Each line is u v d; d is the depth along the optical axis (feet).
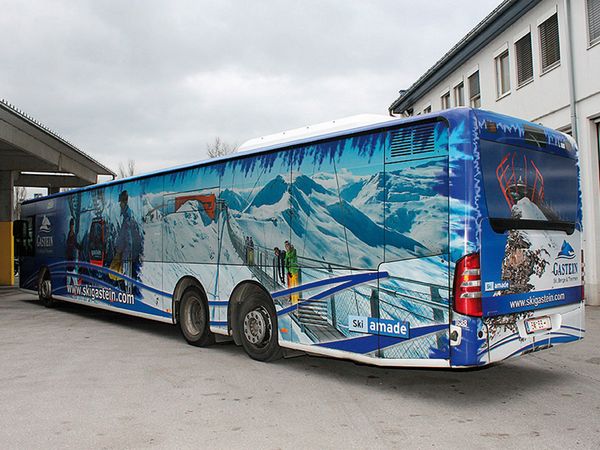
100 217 38.58
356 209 20.15
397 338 18.63
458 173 17.31
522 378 22.18
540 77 48.78
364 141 20.07
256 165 24.93
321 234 21.47
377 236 19.36
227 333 26.53
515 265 18.34
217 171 27.37
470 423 16.61
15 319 41.37
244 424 16.65
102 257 38.06
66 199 43.83
